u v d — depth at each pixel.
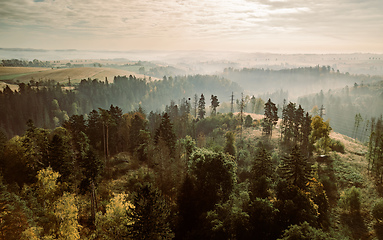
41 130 58.62
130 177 59.22
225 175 49.66
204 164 50.31
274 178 52.09
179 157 66.19
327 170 64.00
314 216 35.62
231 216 35.03
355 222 43.22
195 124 138.12
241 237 33.09
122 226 31.33
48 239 29.72
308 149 77.00
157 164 64.94
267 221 34.03
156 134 75.94
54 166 46.16
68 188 44.81
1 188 31.14
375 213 41.88
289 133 93.56
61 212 34.75
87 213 43.59
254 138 102.88
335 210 47.31
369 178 57.56
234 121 129.62
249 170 67.50
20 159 49.69
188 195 44.47
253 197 42.84
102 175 59.06
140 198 29.45
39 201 38.94
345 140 96.25
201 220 40.25
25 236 26.14
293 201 37.72
